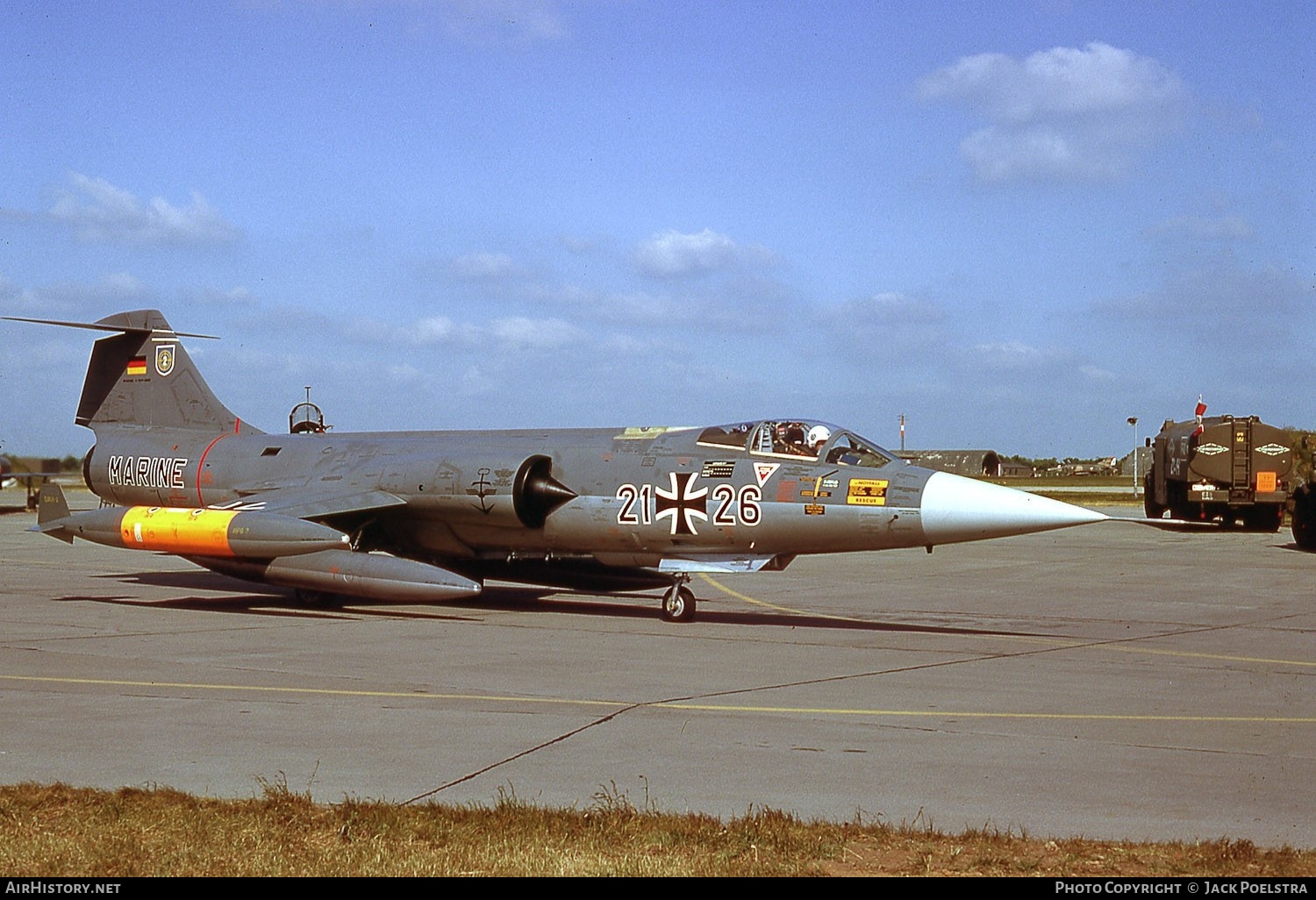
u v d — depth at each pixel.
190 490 22.66
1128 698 11.52
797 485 17.19
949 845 6.65
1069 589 22.70
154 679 11.94
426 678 12.27
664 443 18.61
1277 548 32.09
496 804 7.47
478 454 19.33
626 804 7.40
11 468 50.62
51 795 7.48
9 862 6.22
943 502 16.27
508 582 20.61
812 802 7.70
